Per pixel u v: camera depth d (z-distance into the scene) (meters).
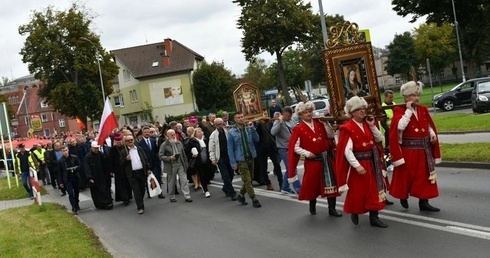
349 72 8.57
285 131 11.13
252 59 50.09
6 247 8.96
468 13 40.31
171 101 61.88
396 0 41.34
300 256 6.75
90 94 53.53
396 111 7.88
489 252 5.93
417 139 7.80
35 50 52.91
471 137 16.19
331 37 8.70
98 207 13.38
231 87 61.38
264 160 12.48
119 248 8.64
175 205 12.23
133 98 63.91
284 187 11.55
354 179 7.55
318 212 9.16
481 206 8.02
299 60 67.56
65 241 8.85
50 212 12.59
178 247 8.14
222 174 11.90
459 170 11.70
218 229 8.99
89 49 53.62
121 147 13.34
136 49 65.81
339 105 8.53
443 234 6.80
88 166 12.98
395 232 7.20
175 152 12.53
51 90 53.44
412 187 7.89
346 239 7.21
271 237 7.93
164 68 62.09
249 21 47.78
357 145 7.39
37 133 100.88
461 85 30.56
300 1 48.97
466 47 41.81
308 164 8.62
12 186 22.33
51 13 53.28
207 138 15.81
